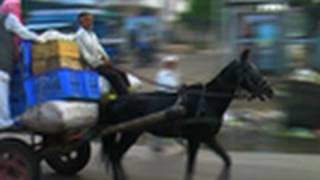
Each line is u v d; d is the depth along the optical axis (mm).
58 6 30078
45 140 11266
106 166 11836
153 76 26234
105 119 11500
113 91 11633
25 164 10688
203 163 13695
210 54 27516
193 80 23656
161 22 33219
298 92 16484
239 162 13875
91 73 11102
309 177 12578
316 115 16281
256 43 23141
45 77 10586
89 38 11414
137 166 13633
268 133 16266
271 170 13156
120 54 30875
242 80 11219
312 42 22141
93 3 31453
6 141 10797
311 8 22234
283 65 22172
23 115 10617
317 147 15281
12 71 10672
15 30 10672
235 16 23781
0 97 10484
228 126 16906
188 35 31531
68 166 12625
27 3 29641
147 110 11312
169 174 12938
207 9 29406
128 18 32812
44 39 10797
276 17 22844
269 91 11227
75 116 10602
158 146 14562
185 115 11148
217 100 11289
